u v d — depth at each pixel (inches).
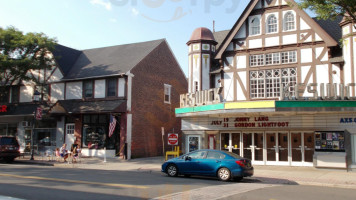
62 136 1050.1
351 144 681.6
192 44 848.3
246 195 375.6
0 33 885.8
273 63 759.1
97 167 744.3
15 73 944.3
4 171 612.1
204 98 764.6
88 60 1140.5
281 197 368.2
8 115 1101.1
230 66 800.9
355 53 665.6
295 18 746.8
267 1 777.6
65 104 1014.4
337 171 665.6
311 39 725.3
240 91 780.6
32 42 906.7
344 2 480.1
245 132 790.5
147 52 1067.3
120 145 944.3
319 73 711.7
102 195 355.6
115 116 966.4
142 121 1012.5
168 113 1149.7
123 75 956.0
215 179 551.8
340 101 629.6
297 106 643.5
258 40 778.2
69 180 478.0
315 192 417.7
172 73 1191.6
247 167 519.2
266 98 755.4
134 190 391.5
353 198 371.9
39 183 445.1
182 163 561.9
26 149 1125.7
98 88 1002.1
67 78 1048.2
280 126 748.0
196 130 841.5
